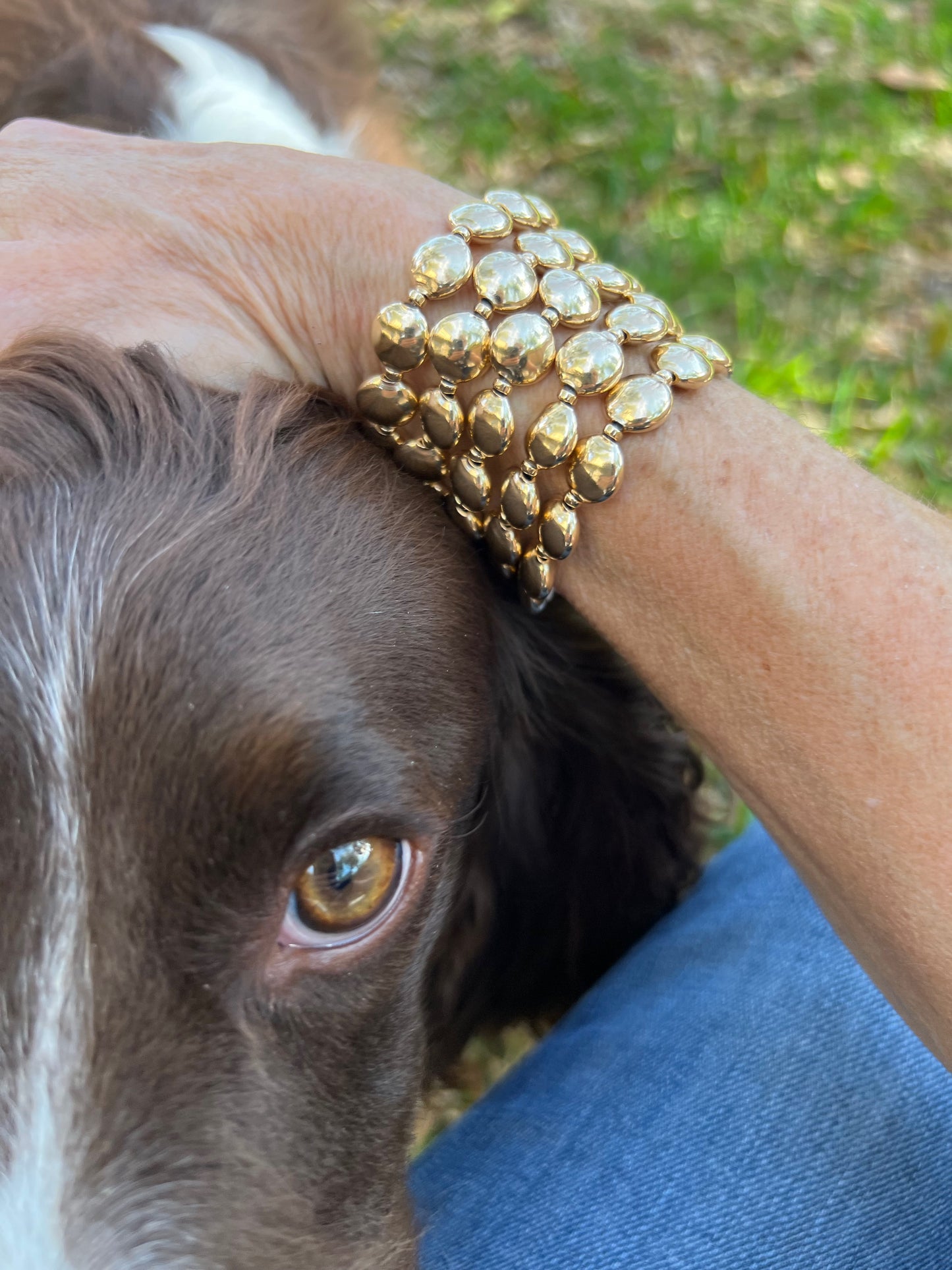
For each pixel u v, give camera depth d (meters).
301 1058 0.24
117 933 0.22
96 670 0.23
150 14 0.44
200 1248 0.22
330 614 0.24
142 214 0.29
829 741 0.26
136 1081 0.22
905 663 0.25
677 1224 0.30
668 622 0.28
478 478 0.28
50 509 0.24
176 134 0.39
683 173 0.71
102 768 0.22
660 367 0.27
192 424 0.26
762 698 0.27
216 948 0.23
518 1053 0.45
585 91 0.75
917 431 0.61
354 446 0.27
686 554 0.27
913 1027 0.27
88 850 0.22
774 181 0.69
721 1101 0.31
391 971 0.26
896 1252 0.29
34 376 0.25
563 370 0.27
